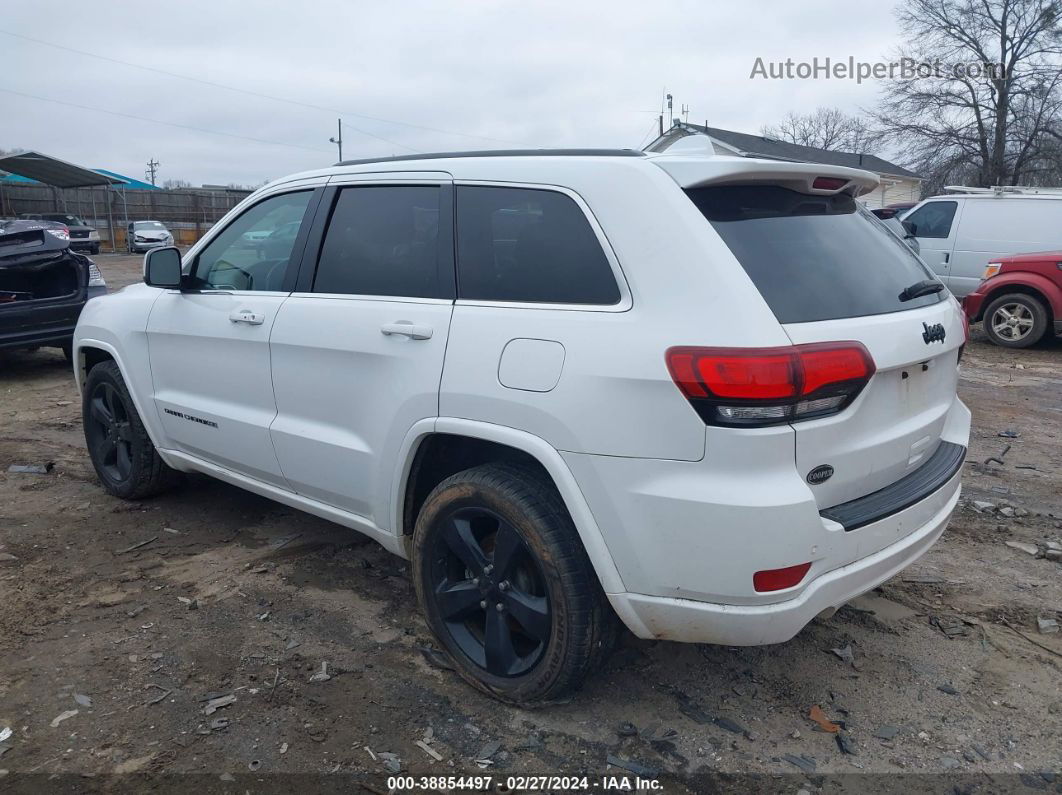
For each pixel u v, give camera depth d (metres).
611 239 2.65
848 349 2.47
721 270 2.46
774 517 2.36
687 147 2.90
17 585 3.84
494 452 3.09
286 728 2.83
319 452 3.46
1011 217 11.55
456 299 3.03
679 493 2.42
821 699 3.01
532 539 2.73
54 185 35.38
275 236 3.83
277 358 3.62
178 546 4.29
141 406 4.50
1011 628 3.49
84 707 2.94
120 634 3.42
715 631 2.53
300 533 4.46
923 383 2.94
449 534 3.03
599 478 2.54
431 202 3.20
